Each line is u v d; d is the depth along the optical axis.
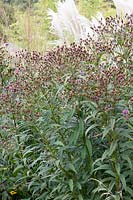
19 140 3.86
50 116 3.36
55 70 3.42
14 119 3.68
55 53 3.57
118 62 3.42
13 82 3.87
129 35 3.52
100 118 3.09
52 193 3.62
